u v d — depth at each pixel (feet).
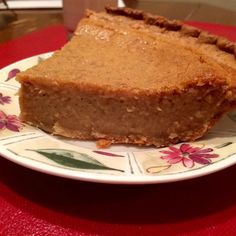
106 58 0.66
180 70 0.61
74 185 0.54
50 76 0.58
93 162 0.50
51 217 0.49
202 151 0.54
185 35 0.74
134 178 0.46
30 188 0.53
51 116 0.60
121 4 1.22
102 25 0.76
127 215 0.50
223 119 0.63
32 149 0.52
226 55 0.68
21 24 1.12
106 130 0.60
